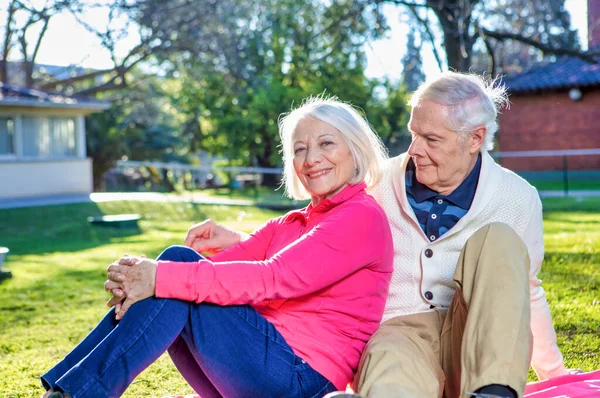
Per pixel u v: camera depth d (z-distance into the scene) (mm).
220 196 19312
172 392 3459
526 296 2104
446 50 15250
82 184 19391
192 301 2270
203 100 24250
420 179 2525
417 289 2592
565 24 17359
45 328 5105
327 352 2340
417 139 2492
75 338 4766
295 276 2277
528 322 2092
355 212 2379
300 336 2359
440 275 2549
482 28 15086
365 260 2361
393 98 22781
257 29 23875
